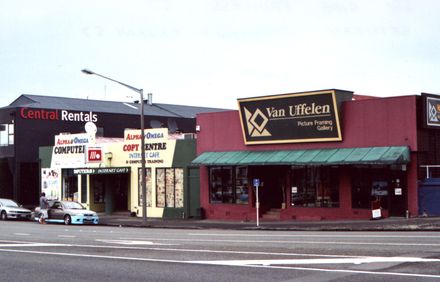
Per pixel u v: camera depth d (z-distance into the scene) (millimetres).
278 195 35688
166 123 63156
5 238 25000
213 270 13836
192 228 31828
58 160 48156
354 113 31281
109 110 60812
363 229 25641
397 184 29656
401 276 12094
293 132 33375
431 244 17469
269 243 19781
